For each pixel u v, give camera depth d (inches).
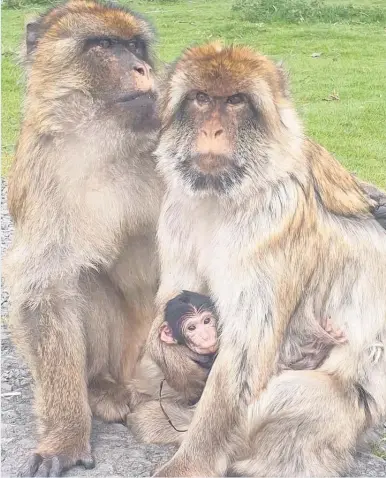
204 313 36.5
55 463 35.2
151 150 37.1
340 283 35.9
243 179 33.2
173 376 37.2
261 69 33.9
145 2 188.2
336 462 34.9
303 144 35.1
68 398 36.4
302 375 34.4
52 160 36.4
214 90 33.0
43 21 38.6
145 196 37.7
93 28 36.7
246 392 33.5
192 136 33.4
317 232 34.7
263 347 33.3
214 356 36.8
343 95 117.3
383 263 36.8
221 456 34.1
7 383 43.7
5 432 38.7
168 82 35.1
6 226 71.9
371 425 36.5
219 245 33.8
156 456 36.9
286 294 33.7
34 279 36.2
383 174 86.1
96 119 36.1
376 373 36.0
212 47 34.2
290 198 33.5
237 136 33.1
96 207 36.6
